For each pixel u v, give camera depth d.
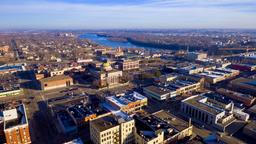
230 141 126.56
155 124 135.25
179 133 128.38
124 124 122.88
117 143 124.00
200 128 150.00
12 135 119.69
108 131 117.81
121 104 172.25
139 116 148.25
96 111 165.25
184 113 175.38
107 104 182.50
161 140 120.12
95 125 122.06
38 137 137.88
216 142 118.56
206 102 184.25
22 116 133.12
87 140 134.00
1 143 124.44
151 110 180.12
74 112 161.12
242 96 192.00
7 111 127.06
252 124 144.12
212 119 152.25
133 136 128.62
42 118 164.75
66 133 141.62
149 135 121.81
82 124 148.38
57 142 132.62
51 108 179.75
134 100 179.62
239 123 155.75
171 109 183.50
